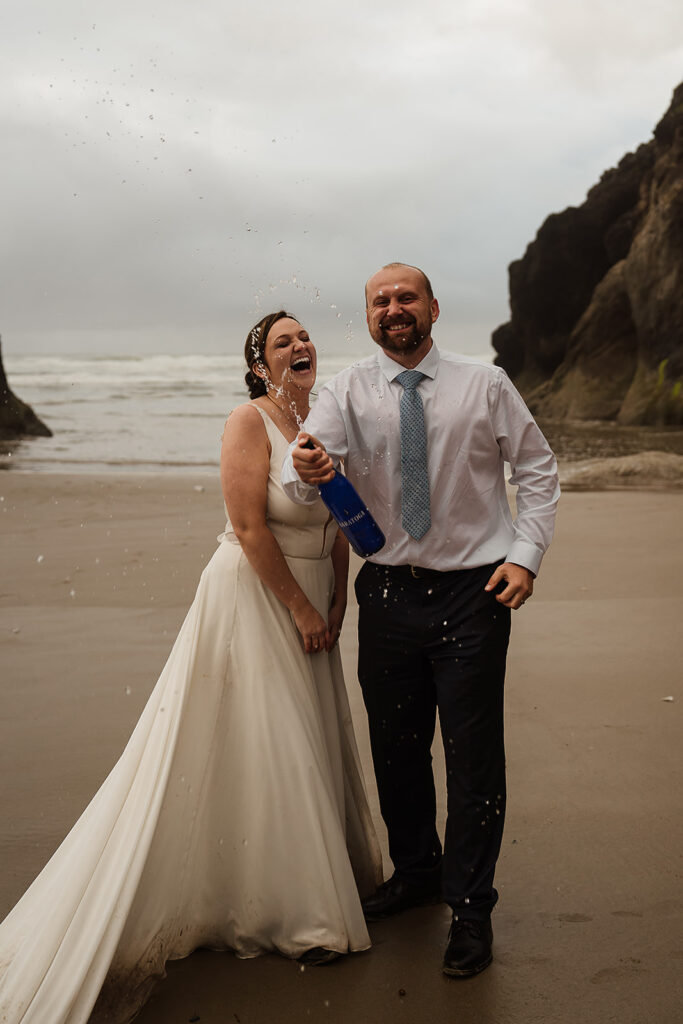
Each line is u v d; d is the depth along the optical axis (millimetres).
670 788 3277
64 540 7816
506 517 2605
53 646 4973
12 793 3283
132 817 2312
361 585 2635
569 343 32344
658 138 28703
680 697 4133
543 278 36000
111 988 2270
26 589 6164
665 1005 2213
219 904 2467
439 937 2570
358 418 2543
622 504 9641
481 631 2486
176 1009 2252
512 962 2410
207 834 2439
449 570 2525
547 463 2590
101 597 5973
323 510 2592
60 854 2416
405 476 2500
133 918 2312
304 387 2691
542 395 32875
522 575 2471
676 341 26484
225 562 2529
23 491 10656
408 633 2553
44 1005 2068
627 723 3857
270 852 2418
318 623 2564
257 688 2441
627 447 18484
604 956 2414
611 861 2848
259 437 2553
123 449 17750
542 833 3018
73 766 3504
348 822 2713
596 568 6738
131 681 4426
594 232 34969
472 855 2457
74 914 2191
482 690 2469
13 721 3941
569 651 4832
